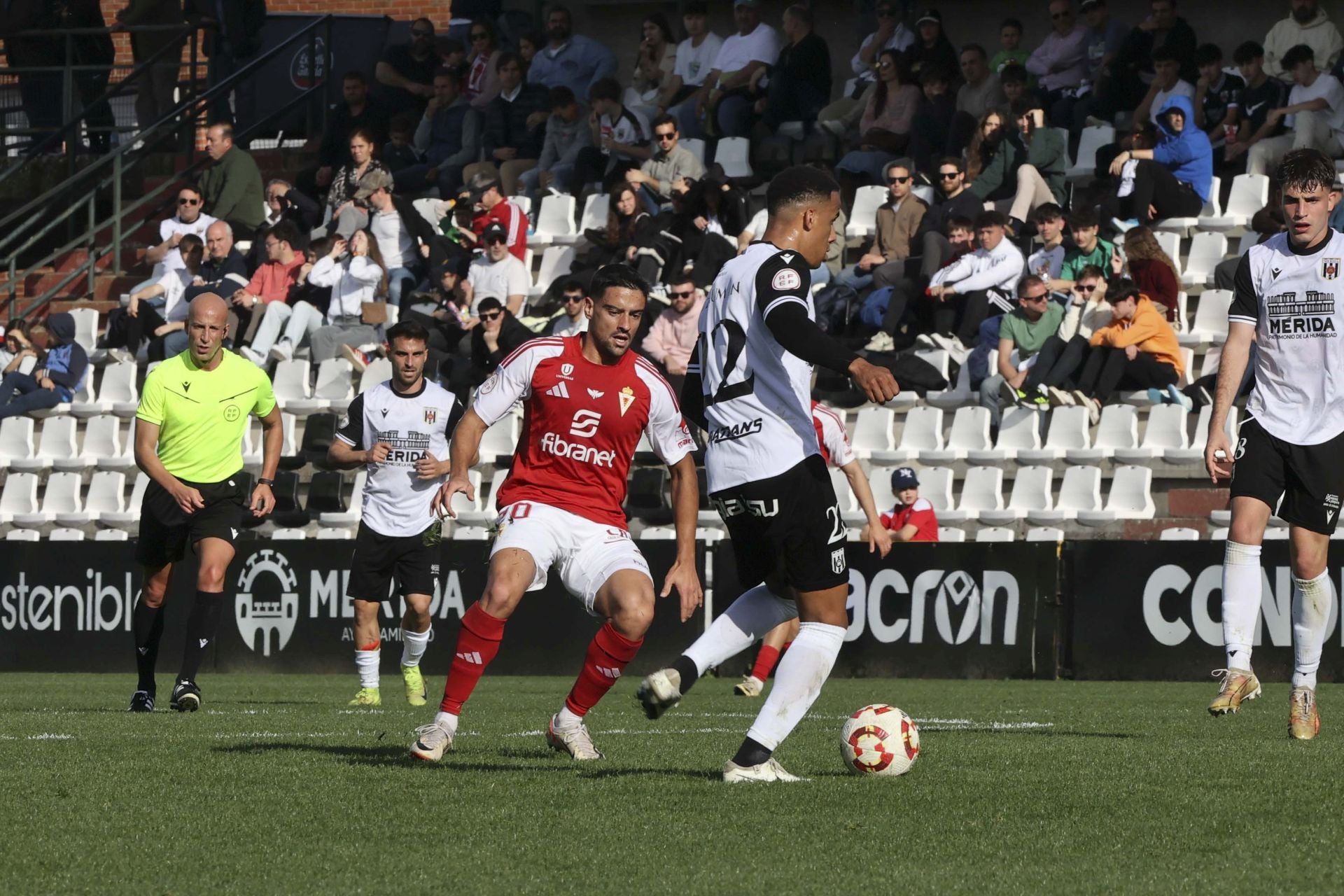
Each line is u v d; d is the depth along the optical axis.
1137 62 36.88
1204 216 34.59
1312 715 14.09
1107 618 25.50
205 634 18.70
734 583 27.39
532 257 39.66
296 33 49.25
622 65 44.75
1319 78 34.09
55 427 38.31
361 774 11.22
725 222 35.34
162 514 18.66
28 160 45.22
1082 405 31.05
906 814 9.29
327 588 28.89
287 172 46.75
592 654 12.04
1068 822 9.00
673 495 11.96
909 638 26.59
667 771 11.37
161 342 38.28
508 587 11.55
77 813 9.50
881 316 33.34
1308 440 13.69
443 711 11.87
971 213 34.12
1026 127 35.03
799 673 10.53
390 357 20.11
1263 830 8.75
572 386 11.62
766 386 10.30
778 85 39.59
